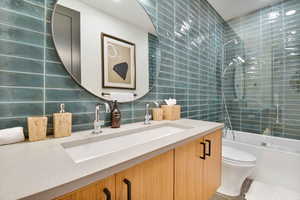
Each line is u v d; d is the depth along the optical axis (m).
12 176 0.39
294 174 1.49
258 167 1.70
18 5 0.67
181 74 1.63
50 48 0.76
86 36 0.90
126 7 1.13
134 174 0.56
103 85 0.99
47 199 0.34
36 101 0.72
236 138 2.31
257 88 2.23
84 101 0.90
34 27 0.71
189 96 1.75
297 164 1.48
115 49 1.06
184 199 0.84
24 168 0.43
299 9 1.87
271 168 1.62
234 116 2.47
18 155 0.53
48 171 0.42
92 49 0.93
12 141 0.63
